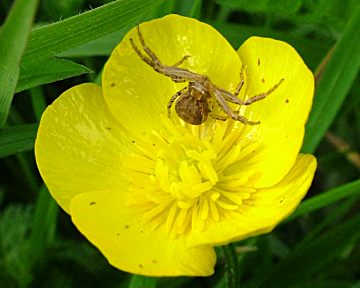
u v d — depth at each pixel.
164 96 0.07
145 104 0.07
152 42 0.07
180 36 0.07
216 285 0.09
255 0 0.09
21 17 0.06
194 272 0.06
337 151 0.10
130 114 0.07
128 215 0.07
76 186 0.07
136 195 0.07
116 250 0.06
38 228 0.09
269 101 0.07
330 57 0.08
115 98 0.07
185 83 0.07
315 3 0.09
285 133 0.06
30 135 0.08
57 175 0.07
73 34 0.07
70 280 0.09
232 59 0.07
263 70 0.07
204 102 0.07
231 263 0.07
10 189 0.10
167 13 0.08
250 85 0.07
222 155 0.07
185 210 0.06
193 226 0.06
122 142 0.07
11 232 0.09
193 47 0.07
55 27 0.07
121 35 0.08
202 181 0.07
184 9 0.09
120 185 0.07
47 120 0.07
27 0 0.06
